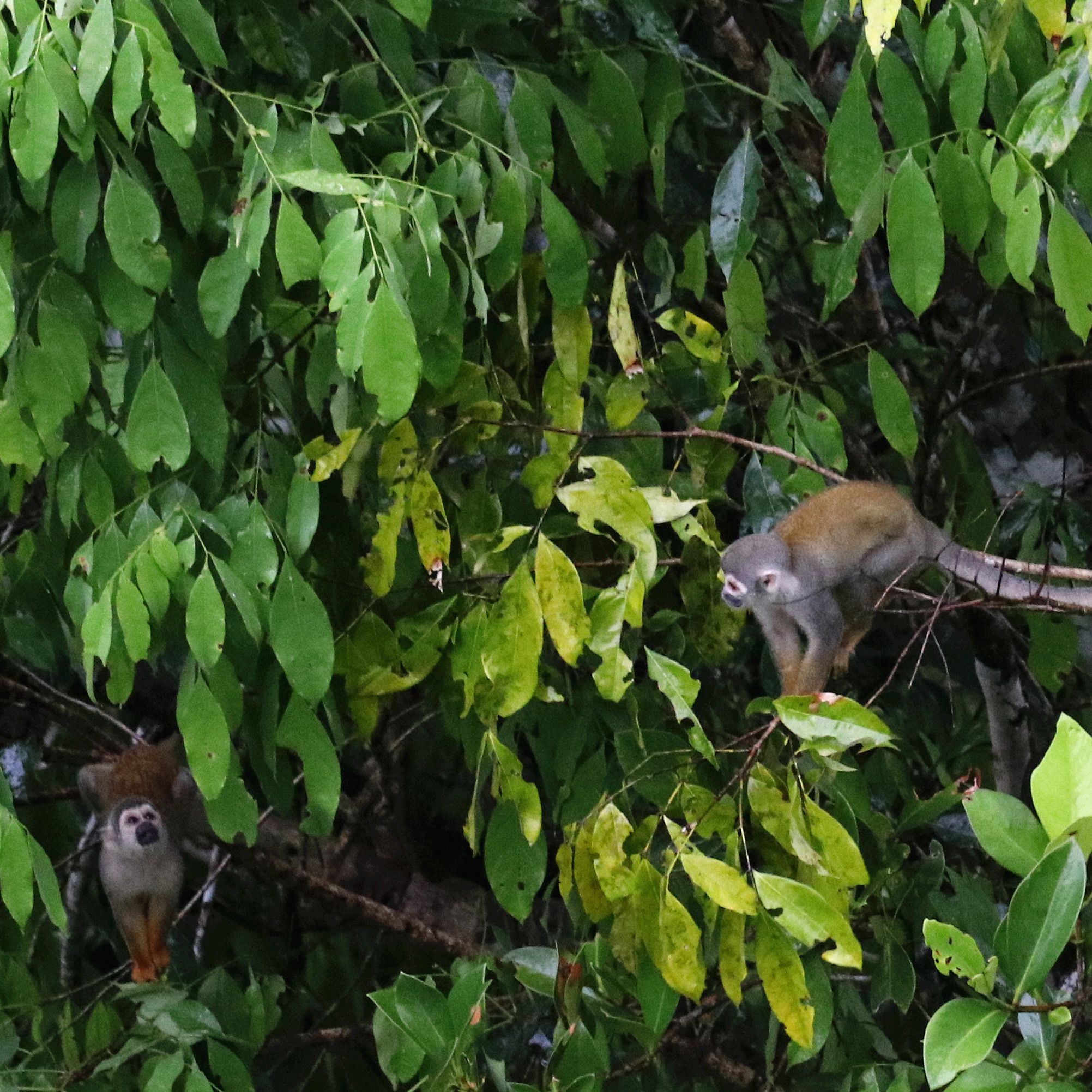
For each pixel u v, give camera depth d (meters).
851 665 11.88
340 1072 12.55
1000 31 7.41
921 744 11.76
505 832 8.16
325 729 8.70
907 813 8.89
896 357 11.19
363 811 12.77
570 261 7.82
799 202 11.32
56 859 11.64
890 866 8.87
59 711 11.72
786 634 9.61
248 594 7.09
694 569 8.86
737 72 10.58
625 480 7.38
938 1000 10.79
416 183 7.55
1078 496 12.16
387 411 6.49
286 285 6.66
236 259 7.04
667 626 9.03
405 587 8.91
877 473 11.39
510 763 7.41
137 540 7.34
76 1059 9.41
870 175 7.53
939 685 12.28
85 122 6.62
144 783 11.27
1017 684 11.00
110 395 8.54
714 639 8.91
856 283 10.62
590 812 8.15
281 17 8.45
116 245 6.76
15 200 7.57
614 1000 8.38
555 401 8.06
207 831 11.52
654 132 9.17
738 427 10.65
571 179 9.68
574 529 8.53
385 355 6.46
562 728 8.86
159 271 6.81
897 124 7.53
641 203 10.87
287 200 6.70
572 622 7.13
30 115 6.43
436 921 12.61
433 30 8.88
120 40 6.78
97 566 7.36
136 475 8.05
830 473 8.68
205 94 7.95
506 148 8.23
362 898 11.45
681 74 9.56
